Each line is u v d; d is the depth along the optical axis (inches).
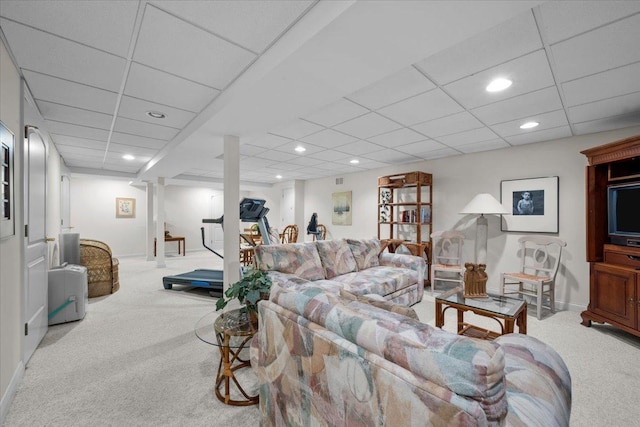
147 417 62.8
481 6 48.6
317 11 55.6
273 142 152.3
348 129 128.6
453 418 26.7
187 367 83.7
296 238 277.6
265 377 54.7
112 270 165.2
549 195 143.3
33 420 61.9
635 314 97.3
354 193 248.8
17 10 54.7
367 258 154.0
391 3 47.8
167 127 128.1
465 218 176.1
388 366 32.4
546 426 34.4
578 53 68.6
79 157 190.1
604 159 108.2
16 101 75.7
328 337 40.1
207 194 363.3
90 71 78.7
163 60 73.9
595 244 113.5
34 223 92.9
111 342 100.5
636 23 57.7
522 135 136.1
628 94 90.6
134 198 307.4
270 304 53.9
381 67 68.4
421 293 152.3
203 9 55.5
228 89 89.1
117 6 54.2
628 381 77.9
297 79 73.7
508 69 76.5
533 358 48.0
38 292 97.6
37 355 90.6
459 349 29.9
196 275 176.9
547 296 142.6
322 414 41.1
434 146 157.8
